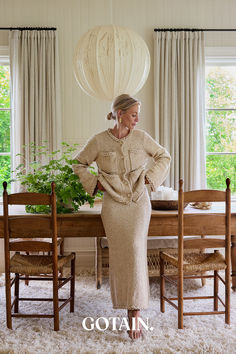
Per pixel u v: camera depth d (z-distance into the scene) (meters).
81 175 2.55
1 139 4.22
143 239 2.42
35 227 2.42
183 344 2.20
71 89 4.05
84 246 4.00
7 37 3.97
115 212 2.40
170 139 3.98
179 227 2.42
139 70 2.71
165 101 3.95
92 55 2.63
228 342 2.22
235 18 4.10
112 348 2.16
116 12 4.06
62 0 4.02
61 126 4.03
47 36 3.92
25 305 2.88
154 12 4.07
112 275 2.41
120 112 2.41
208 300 2.97
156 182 2.53
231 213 2.62
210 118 4.34
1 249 3.75
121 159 2.45
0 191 4.19
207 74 4.30
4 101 4.23
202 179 4.03
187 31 3.99
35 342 2.24
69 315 2.68
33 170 3.88
